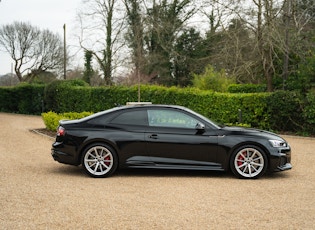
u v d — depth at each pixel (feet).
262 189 24.48
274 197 22.49
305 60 69.15
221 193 23.25
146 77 127.03
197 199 21.74
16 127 66.69
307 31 77.30
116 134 27.50
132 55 121.49
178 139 27.40
